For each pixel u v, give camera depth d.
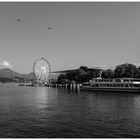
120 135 36.69
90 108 69.06
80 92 164.88
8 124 44.69
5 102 88.69
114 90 151.50
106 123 45.72
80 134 37.22
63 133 37.88
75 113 58.94
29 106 75.06
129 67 183.75
